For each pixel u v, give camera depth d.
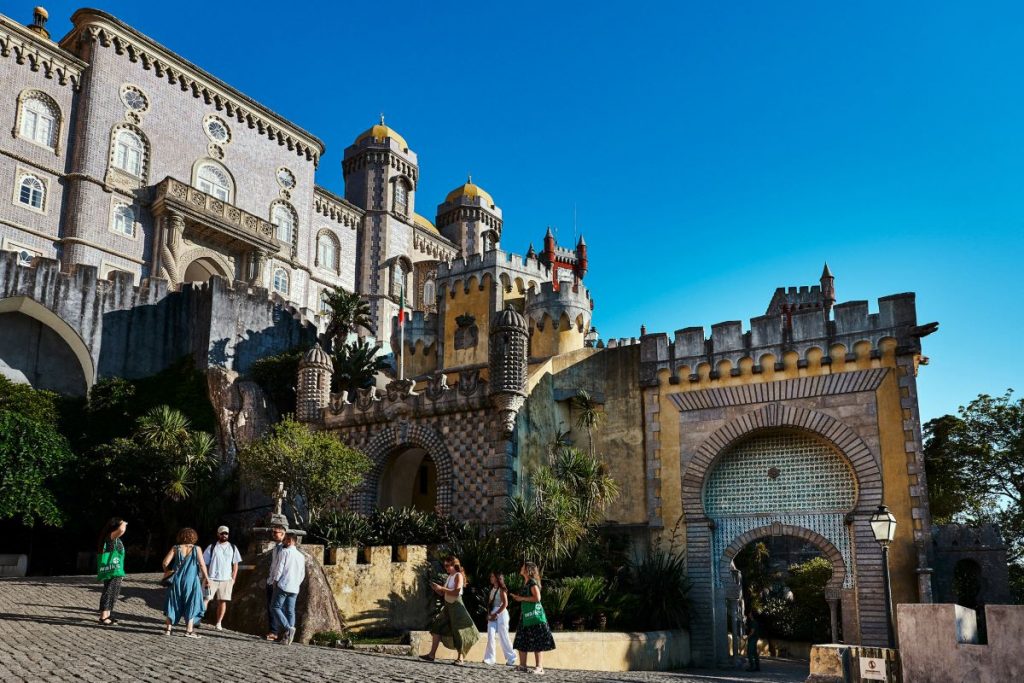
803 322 31.06
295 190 61.91
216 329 42.41
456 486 31.11
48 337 40.69
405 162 73.00
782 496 30.83
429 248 74.94
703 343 32.69
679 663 28.84
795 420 30.39
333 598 20.69
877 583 27.91
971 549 27.53
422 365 46.69
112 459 33.31
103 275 48.28
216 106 57.00
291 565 17.22
